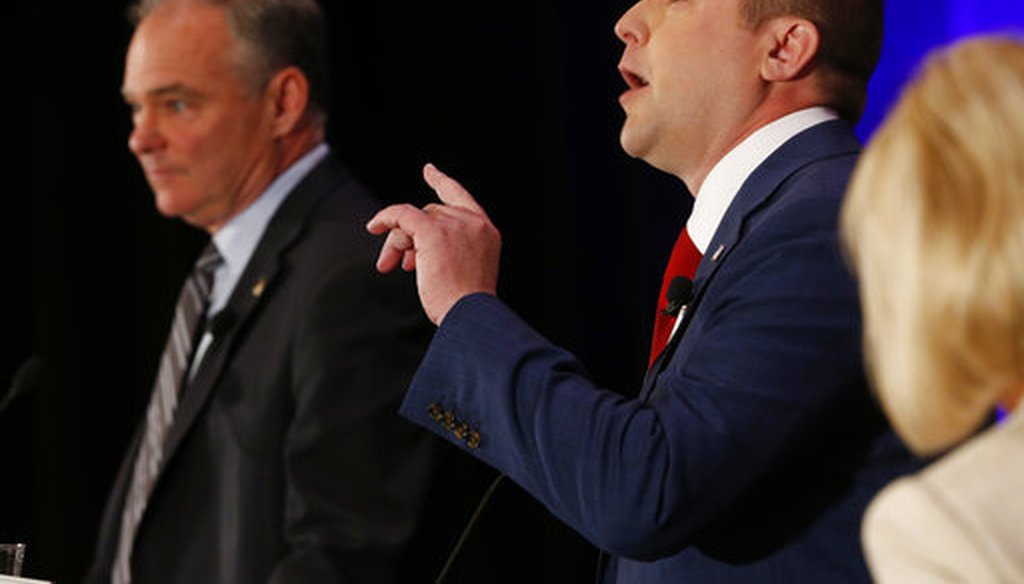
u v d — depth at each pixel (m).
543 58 12.81
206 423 9.37
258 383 9.24
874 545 3.58
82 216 14.34
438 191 6.52
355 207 9.98
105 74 14.40
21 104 14.48
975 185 3.47
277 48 10.25
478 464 12.45
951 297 3.43
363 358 9.06
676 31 6.46
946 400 3.53
